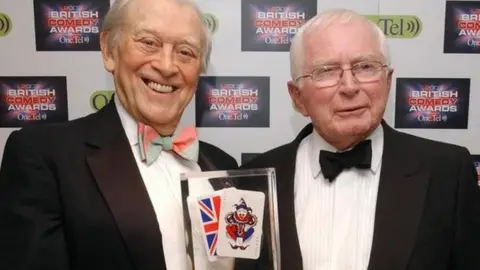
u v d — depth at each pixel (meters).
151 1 1.11
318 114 1.13
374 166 1.17
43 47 1.54
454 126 1.58
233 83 1.57
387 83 1.14
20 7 1.52
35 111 1.56
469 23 1.54
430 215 1.09
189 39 1.12
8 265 1.02
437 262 1.08
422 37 1.55
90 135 1.13
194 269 1.06
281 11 1.54
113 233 1.05
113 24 1.13
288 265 1.12
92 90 1.56
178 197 1.18
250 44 1.55
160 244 1.07
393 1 1.53
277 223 1.08
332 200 1.18
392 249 1.06
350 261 1.11
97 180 1.07
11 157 1.08
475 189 1.14
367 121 1.10
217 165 1.32
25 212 1.04
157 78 1.11
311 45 1.12
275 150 1.33
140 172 1.15
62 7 1.52
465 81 1.56
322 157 1.19
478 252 1.12
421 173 1.12
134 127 1.19
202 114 1.58
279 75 1.57
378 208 1.10
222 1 1.54
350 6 1.54
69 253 1.08
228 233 1.06
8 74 1.54
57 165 1.07
